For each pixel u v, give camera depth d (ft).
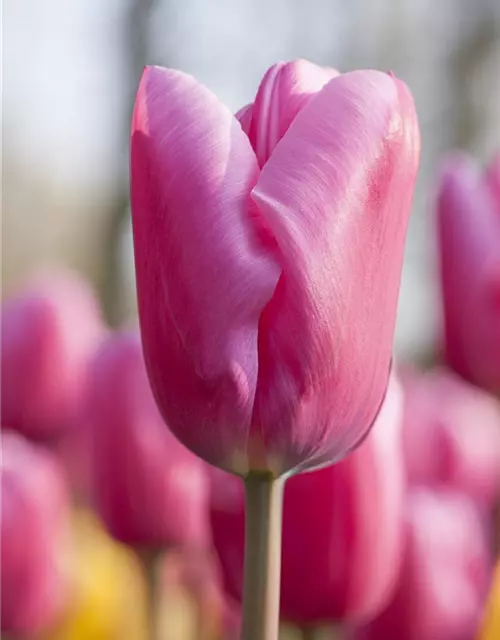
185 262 1.19
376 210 1.19
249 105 1.25
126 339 1.73
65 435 2.22
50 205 13.26
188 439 1.22
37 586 1.70
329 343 1.19
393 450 1.46
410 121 1.21
